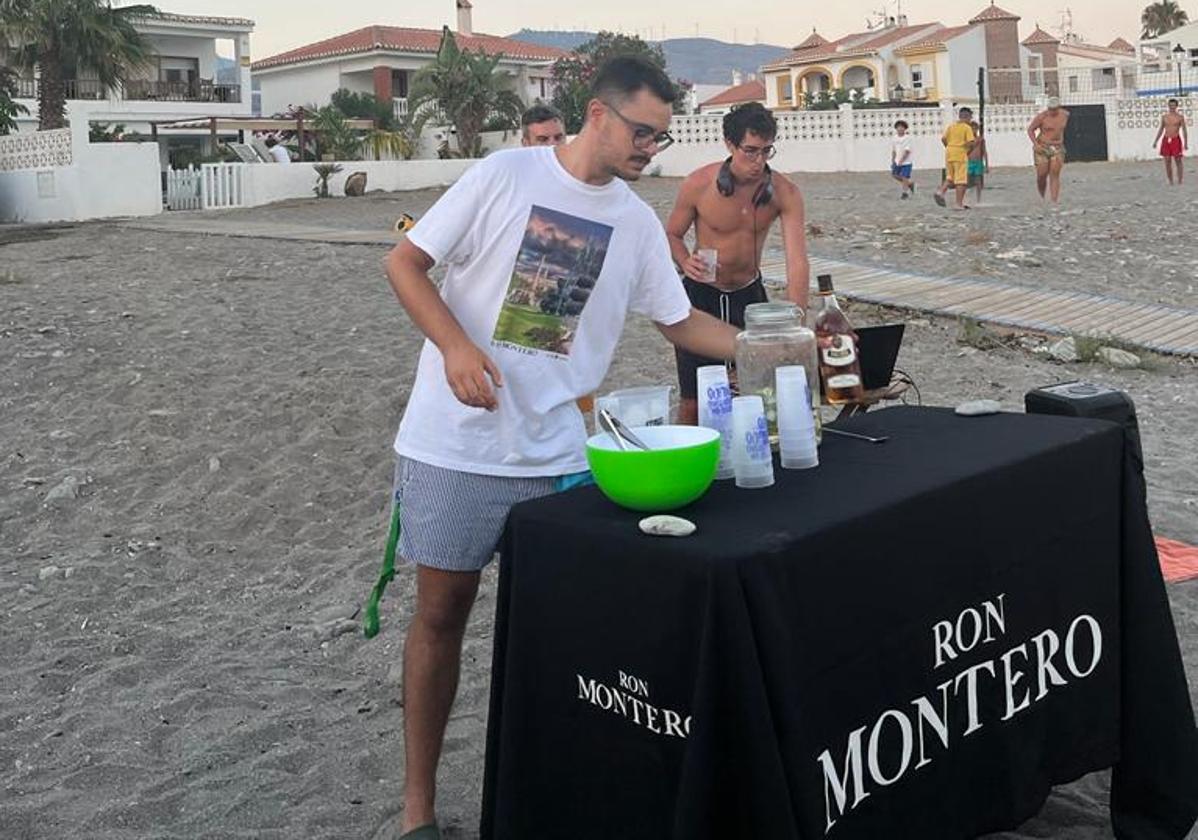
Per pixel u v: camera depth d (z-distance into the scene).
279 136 38.38
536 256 2.92
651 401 3.03
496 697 2.73
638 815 2.42
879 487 2.57
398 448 3.07
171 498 6.48
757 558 2.18
